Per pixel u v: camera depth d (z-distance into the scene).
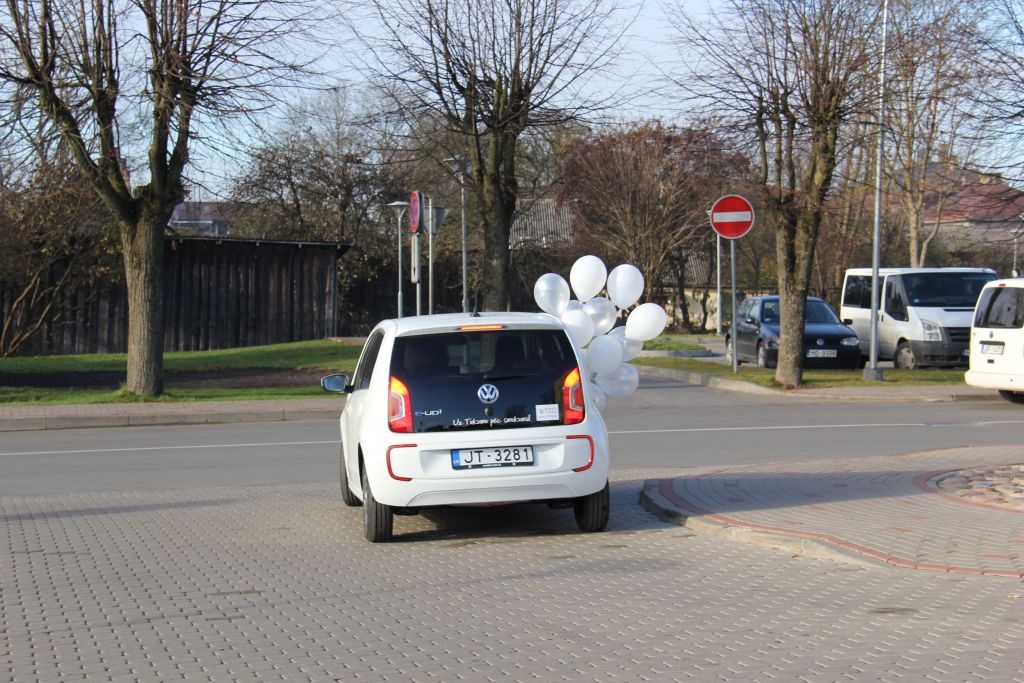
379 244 47.41
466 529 9.34
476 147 20.38
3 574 7.86
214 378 25.44
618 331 11.23
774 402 20.80
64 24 18.56
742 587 6.97
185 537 9.18
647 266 44.03
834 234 41.72
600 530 8.99
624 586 7.13
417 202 18.84
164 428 18.06
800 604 6.48
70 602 7.03
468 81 20.03
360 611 6.68
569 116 20.55
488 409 8.34
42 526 9.74
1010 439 14.95
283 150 45.56
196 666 5.60
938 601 6.39
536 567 7.79
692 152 35.97
